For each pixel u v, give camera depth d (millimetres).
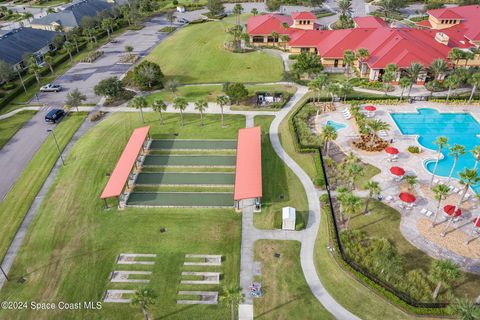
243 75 101000
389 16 143500
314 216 53719
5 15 165250
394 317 39656
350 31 105500
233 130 75438
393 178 59938
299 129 73562
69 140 73688
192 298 42906
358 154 66125
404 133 72312
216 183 61281
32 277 45875
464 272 44000
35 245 50250
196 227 52469
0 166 66438
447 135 71562
